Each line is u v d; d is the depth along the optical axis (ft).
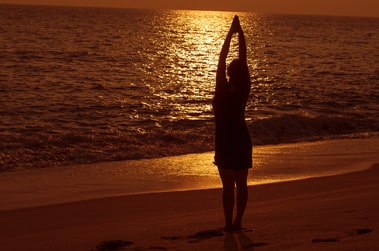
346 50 239.09
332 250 18.06
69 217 30.32
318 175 43.37
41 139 58.49
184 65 168.55
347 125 73.20
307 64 174.81
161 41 267.59
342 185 37.78
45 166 48.80
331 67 166.71
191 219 27.58
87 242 23.07
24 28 304.50
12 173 45.19
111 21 501.56
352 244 18.70
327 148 57.36
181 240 21.68
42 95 99.76
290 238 20.56
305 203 30.22
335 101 100.99
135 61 172.76
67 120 78.74
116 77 132.26
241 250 19.25
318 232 21.24
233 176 22.72
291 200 32.27
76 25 377.09
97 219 29.63
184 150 57.16
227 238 21.21
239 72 22.30
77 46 212.64
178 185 40.50
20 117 79.61
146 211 31.48
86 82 120.47
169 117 83.51
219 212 30.14
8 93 100.37
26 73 130.11
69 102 93.61
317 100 101.86
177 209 31.76
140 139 61.46
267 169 45.73
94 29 337.11
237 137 22.41
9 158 51.01
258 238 20.95
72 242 23.29
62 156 52.75
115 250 20.70
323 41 301.43
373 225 21.98
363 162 48.98
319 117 72.84
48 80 120.26
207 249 19.70
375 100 103.19
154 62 173.17
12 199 35.76
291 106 95.71
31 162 50.11
